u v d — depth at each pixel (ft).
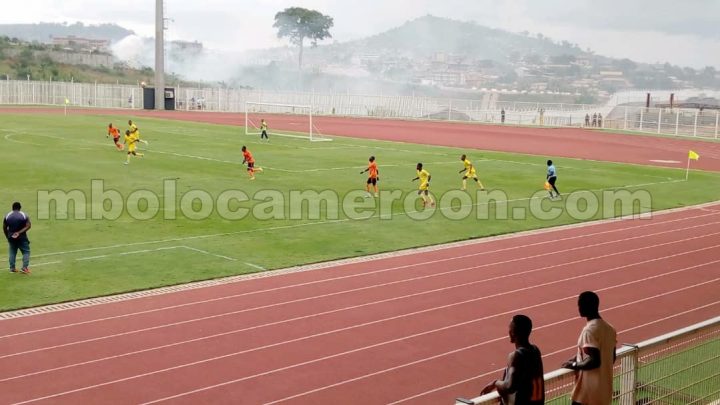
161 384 39.01
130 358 42.50
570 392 28.55
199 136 182.19
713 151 195.93
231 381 39.75
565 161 153.79
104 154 136.26
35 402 36.40
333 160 139.23
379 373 41.63
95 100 325.21
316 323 49.62
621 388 29.01
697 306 56.75
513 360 25.66
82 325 47.93
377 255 69.67
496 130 248.32
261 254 68.33
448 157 152.35
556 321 51.70
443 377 41.39
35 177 106.83
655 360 30.27
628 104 357.00
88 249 68.33
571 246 76.48
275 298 55.01
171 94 315.58
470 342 46.98
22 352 42.96
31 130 180.14
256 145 163.73
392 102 331.98
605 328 28.37
